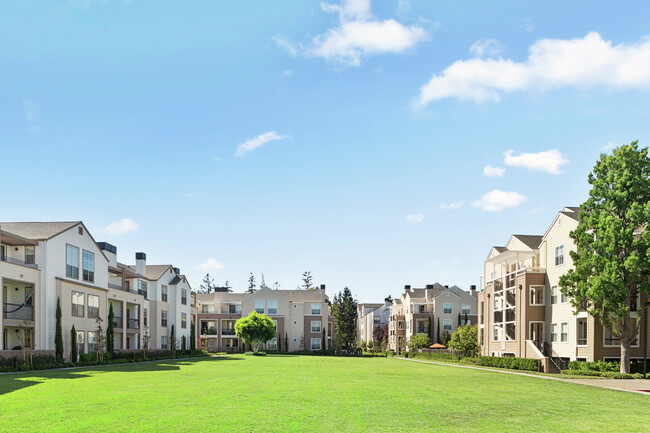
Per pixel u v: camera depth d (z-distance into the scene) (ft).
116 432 40.42
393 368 138.31
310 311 314.14
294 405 56.44
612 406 62.03
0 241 123.24
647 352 125.90
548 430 45.39
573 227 138.51
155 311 211.82
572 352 136.87
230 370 115.34
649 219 109.60
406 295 317.01
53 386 73.20
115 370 111.86
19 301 126.00
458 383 90.58
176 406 54.13
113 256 179.73
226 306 334.44
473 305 295.28
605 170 118.01
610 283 110.42
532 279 155.63
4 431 40.45
